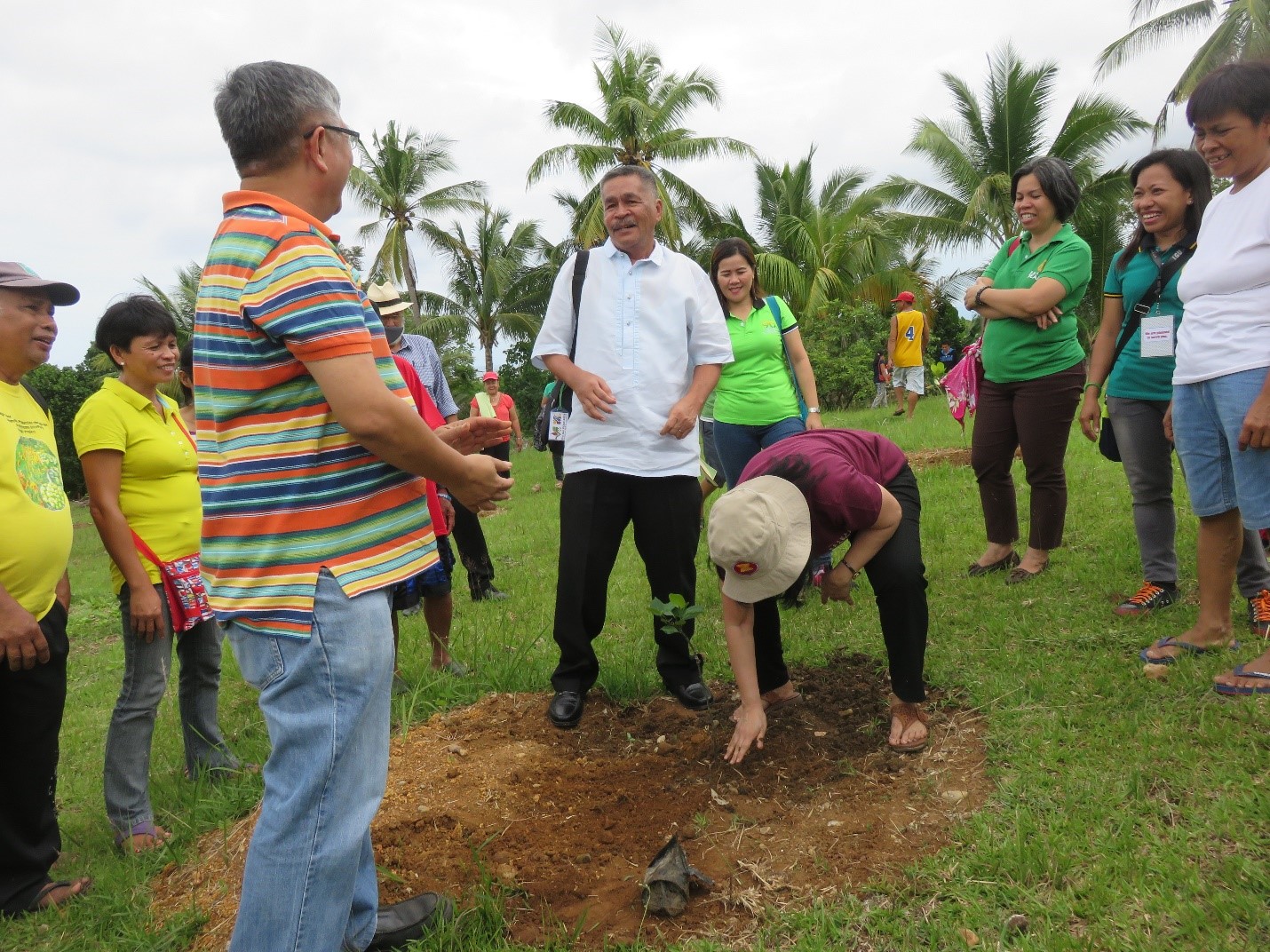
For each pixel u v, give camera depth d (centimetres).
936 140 2608
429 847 302
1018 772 300
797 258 2827
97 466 352
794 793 311
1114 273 439
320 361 192
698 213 2698
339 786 205
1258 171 327
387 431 195
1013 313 465
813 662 419
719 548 281
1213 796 269
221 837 340
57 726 322
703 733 360
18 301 314
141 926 294
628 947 247
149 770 397
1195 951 215
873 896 255
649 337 384
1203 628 356
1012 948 225
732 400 527
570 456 393
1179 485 619
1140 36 2148
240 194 207
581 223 2573
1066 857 252
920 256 3036
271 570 204
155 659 359
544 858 288
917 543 318
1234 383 323
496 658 466
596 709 400
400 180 3172
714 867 278
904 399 1756
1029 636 406
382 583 210
